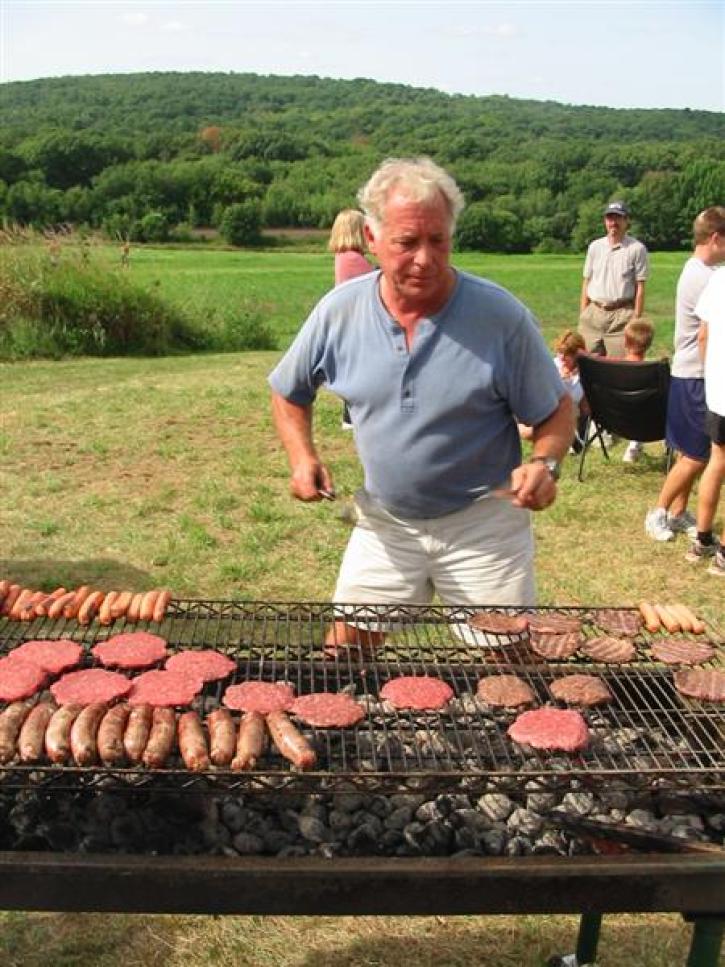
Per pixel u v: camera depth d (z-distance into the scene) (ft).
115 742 6.84
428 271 8.70
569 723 7.47
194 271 146.92
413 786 6.91
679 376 20.15
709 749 7.87
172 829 7.39
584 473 25.93
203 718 8.00
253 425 30.40
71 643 8.54
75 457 26.63
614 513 22.75
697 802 7.75
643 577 19.16
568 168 248.52
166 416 31.40
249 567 19.03
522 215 228.43
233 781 6.87
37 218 206.90
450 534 10.25
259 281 128.77
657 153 245.04
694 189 201.87
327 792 6.72
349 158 287.69
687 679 8.24
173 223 222.69
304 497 10.32
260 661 8.96
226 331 53.47
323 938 10.28
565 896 6.53
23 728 7.02
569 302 108.27
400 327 9.39
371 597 10.74
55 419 30.81
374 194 8.77
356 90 538.06
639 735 7.98
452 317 9.27
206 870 6.36
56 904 6.43
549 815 7.59
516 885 6.48
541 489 9.16
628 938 10.41
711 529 19.76
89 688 7.64
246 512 22.38
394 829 7.39
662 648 8.82
